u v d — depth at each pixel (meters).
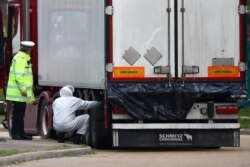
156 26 42.50
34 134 52.84
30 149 38.34
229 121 43.44
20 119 46.00
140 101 42.50
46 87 52.56
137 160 37.28
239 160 37.44
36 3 53.00
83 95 46.19
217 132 43.28
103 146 44.56
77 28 45.69
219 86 43.00
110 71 42.16
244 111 71.88
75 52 45.97
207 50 42.97
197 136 43.09
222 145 43.28
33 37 53.03
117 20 42.19
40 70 51.28
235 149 44.66
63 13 47.69
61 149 38.88
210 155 40.34
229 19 43.16
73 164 35.06
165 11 42.56
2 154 35.31
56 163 35.34
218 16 43.06
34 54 52.97
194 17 42.81
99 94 44.59
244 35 43.25
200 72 42.94
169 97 42.75
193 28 42.81
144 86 42.41
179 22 42.69
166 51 42.59
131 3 42.28
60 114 43.88
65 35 47.44
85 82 44.66
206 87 42.84
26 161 35.81
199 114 43.19
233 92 43.06
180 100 42.75
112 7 42.12
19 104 45.81
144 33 42.41
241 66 43.22
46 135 50.25
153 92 42.47
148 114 42.50
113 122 42.47
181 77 42.72
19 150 37.47
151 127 42.66
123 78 42.31
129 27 42.25
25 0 53.19
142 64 42.47
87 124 44.25
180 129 42.94
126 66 42.28
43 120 51.03
